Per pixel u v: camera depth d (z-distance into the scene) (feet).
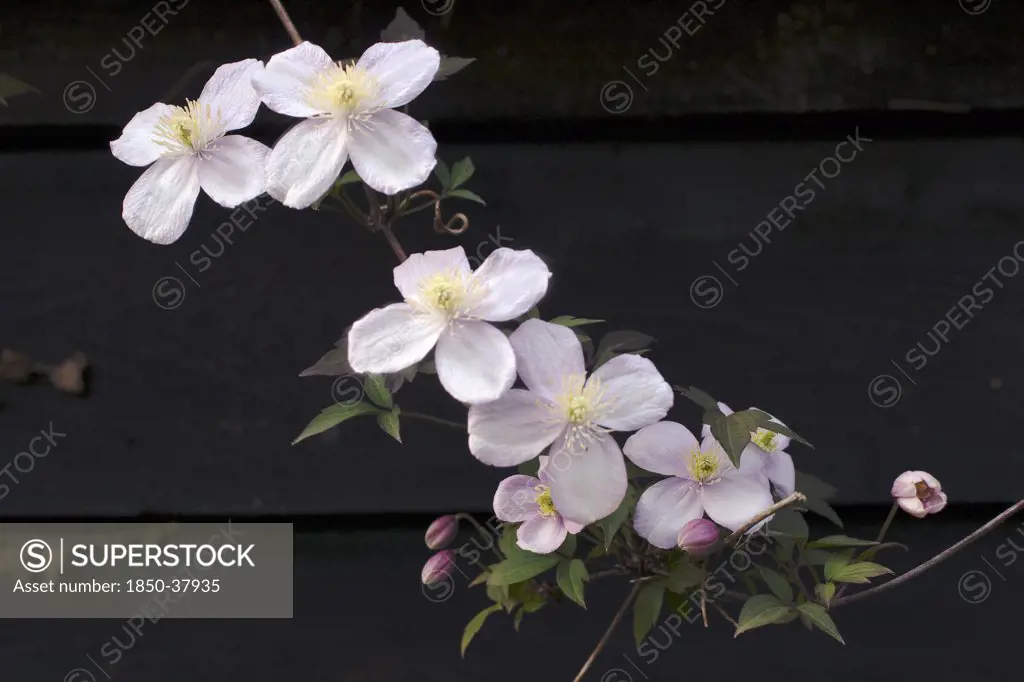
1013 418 3.38
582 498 2.99
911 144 3.41
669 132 3.42
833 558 3.14
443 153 3.41
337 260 3.42
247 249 3.42
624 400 3.00
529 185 3.42
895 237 3.41
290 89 3.07
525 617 3.39
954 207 3.41
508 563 3.11
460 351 2.99
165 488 3.40
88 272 3.42
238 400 3.41
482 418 2.99
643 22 3.39
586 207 3.42
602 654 3.38
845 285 3.41
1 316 3.42
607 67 3.39
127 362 3.42
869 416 3.39
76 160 3.42
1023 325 3.40
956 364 3.40
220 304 3.42
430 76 3.06
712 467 3.07
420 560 3.40
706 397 3.07
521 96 3.39
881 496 3.37
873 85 3.38
